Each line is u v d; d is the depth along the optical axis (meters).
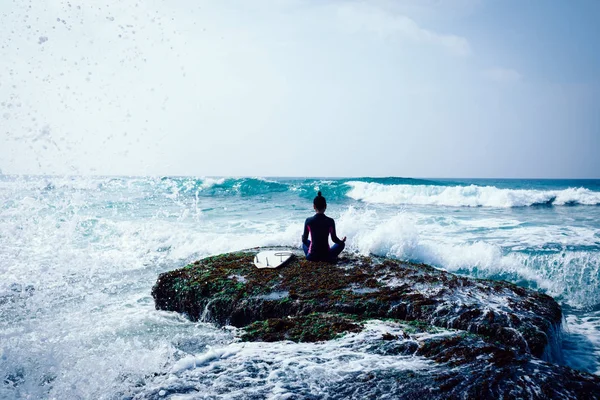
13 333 4.46
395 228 8.59
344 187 29.94
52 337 4.38
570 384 2.88
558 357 4.29
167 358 3.72
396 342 3.69
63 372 3.48
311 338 3.96
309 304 4.86
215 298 5.27
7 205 6.93
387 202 26.83
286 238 9.45
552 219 16.08
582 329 5.38
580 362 4.35
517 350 3.53
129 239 10.54
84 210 14.96
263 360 3.42
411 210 20.55
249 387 2.93
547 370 3.10
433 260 8.08
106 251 9.21
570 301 6.59
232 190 31.27
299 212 17.83
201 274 5.92
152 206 18.33
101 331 4.70
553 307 4.77
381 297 4.88
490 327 4.08
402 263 6.53
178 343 4.25
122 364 3.55
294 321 4.37
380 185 28.23
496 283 5.52
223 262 6.52
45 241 7.48
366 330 4.02
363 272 5.93
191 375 3.19
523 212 19.59
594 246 9.78
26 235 7.23
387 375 3.06
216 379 3.09
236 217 15.74
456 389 2.81
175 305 5.63
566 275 7.37
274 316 4.87
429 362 3.29
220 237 10.11
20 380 3.35
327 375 3.10
